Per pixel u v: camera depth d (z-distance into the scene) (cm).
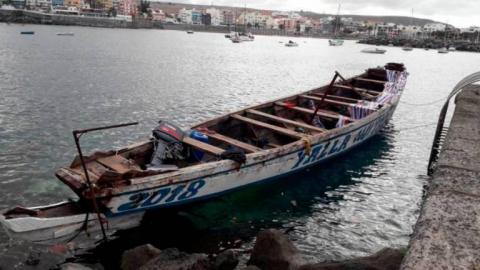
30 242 857
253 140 1411
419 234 421
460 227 432
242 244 999
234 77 4216
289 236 1052
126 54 6184
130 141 1766
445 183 555
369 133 1730
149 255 804
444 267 366
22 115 2091
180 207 1034
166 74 4084
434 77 5450
